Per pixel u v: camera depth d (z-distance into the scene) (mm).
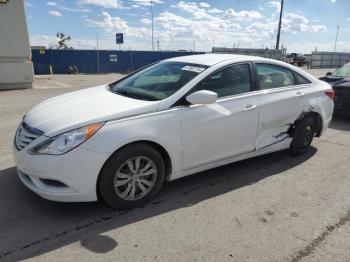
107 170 3326
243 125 4309
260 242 3074
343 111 7949
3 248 2902
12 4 13195
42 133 3262
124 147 3389
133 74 4902
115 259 2795
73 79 21547
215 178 4469
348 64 9289
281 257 2873
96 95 4152
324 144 6105
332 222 3443
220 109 4059
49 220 3350
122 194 3494
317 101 5297
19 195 3811
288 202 3854
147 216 3475
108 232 3176
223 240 3094
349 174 4715
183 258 2832
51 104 3975
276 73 4902
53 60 30391
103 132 3273
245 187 4223
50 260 2764
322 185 4332
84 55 31391
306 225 3375
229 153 4289
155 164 3631
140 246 2977
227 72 4277
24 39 13812
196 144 3904
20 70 14094
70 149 3154
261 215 3551
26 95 12125
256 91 4527
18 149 3445
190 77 4023
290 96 4887
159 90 3977
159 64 4848
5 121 7547
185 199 3865
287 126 4965
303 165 5020
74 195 3244
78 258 2797
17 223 3283
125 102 3709
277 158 5289
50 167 3139
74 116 3389
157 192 3770
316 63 42750
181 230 3236
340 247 3027
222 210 3635
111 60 32625
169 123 3639
